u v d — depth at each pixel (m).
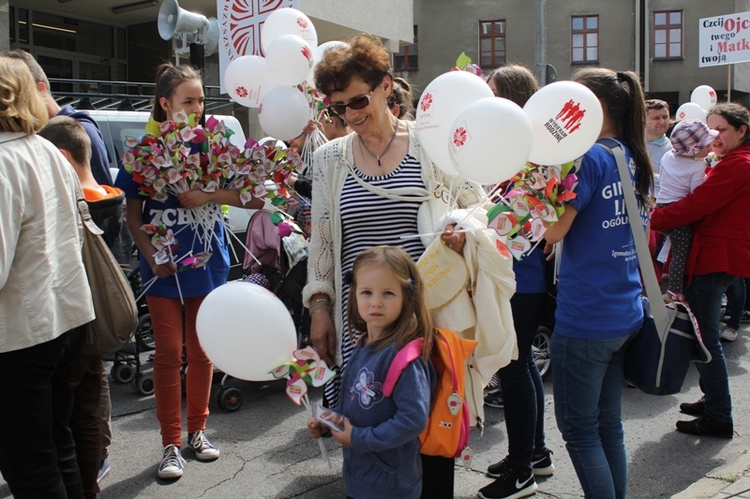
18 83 2.42
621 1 25.55
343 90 2.43
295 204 3.51
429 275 2.39
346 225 2.59
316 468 3.80
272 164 3.29
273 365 2.39
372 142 2.60
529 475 3.36
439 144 2.46
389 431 2.14
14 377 2.38
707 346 4.09
